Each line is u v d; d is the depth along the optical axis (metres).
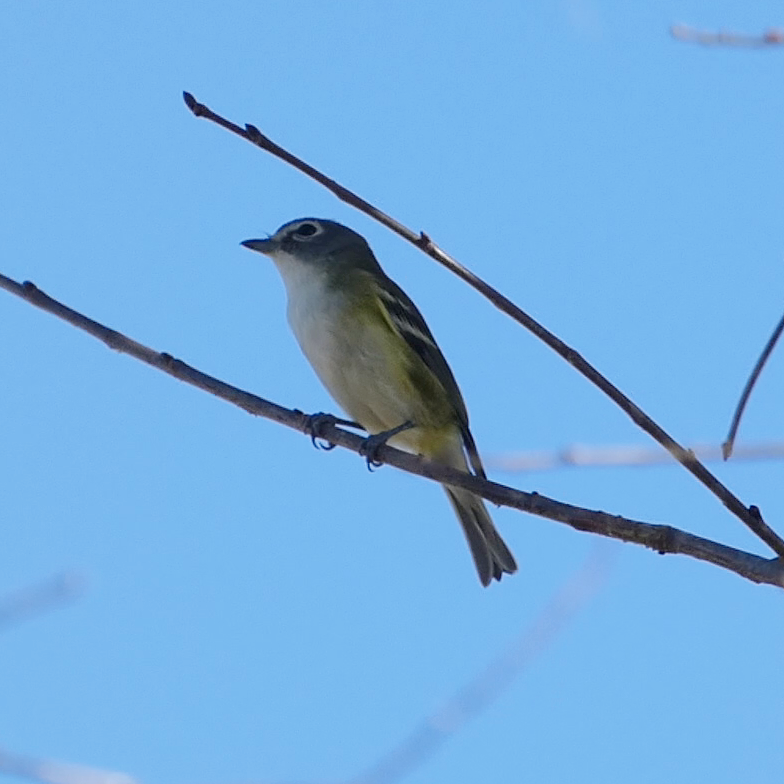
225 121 6.97
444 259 6.71
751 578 6.65
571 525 7.20
